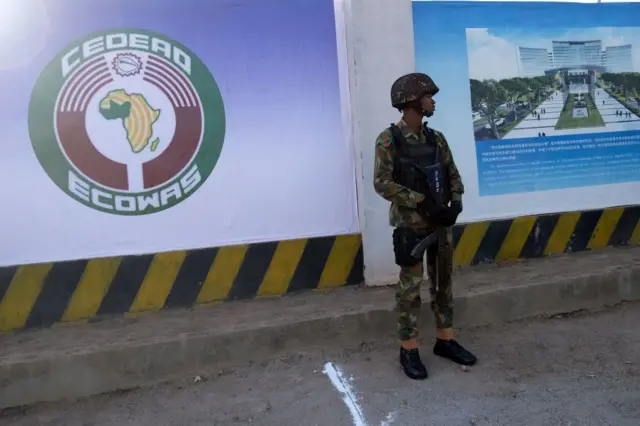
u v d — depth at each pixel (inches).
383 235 191.8
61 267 173.5
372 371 149.7
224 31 185.0
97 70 175.8
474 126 212.1
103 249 178.1
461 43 209.9
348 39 188.1
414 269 143.3
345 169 196.1
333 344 163.8
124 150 178.4
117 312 177.9
